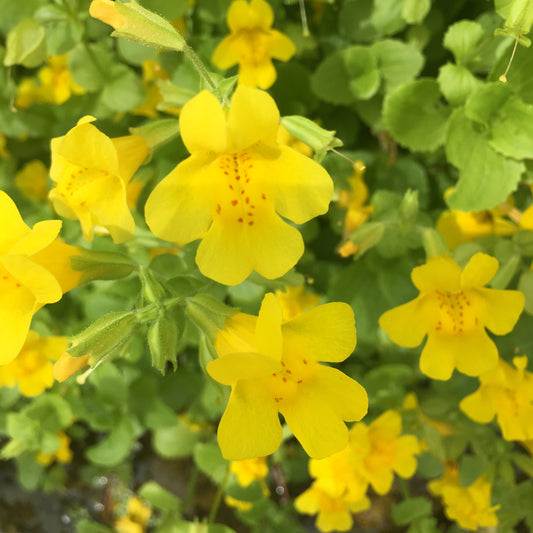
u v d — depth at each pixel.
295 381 0.11
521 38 0.12
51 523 0.29
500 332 0.13
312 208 0.10
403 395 0.20
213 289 0.15
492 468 0.19
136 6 0.11
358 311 0.18
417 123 0.16
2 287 0.11
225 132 0.10
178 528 0.21
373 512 0.26
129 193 0.17
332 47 0.20
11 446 0.21
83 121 0.10
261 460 0.21
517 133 0.15
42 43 0.17
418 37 0.18
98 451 0.21
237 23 0.17
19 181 0.23
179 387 0.22
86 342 0.11
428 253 0.15
